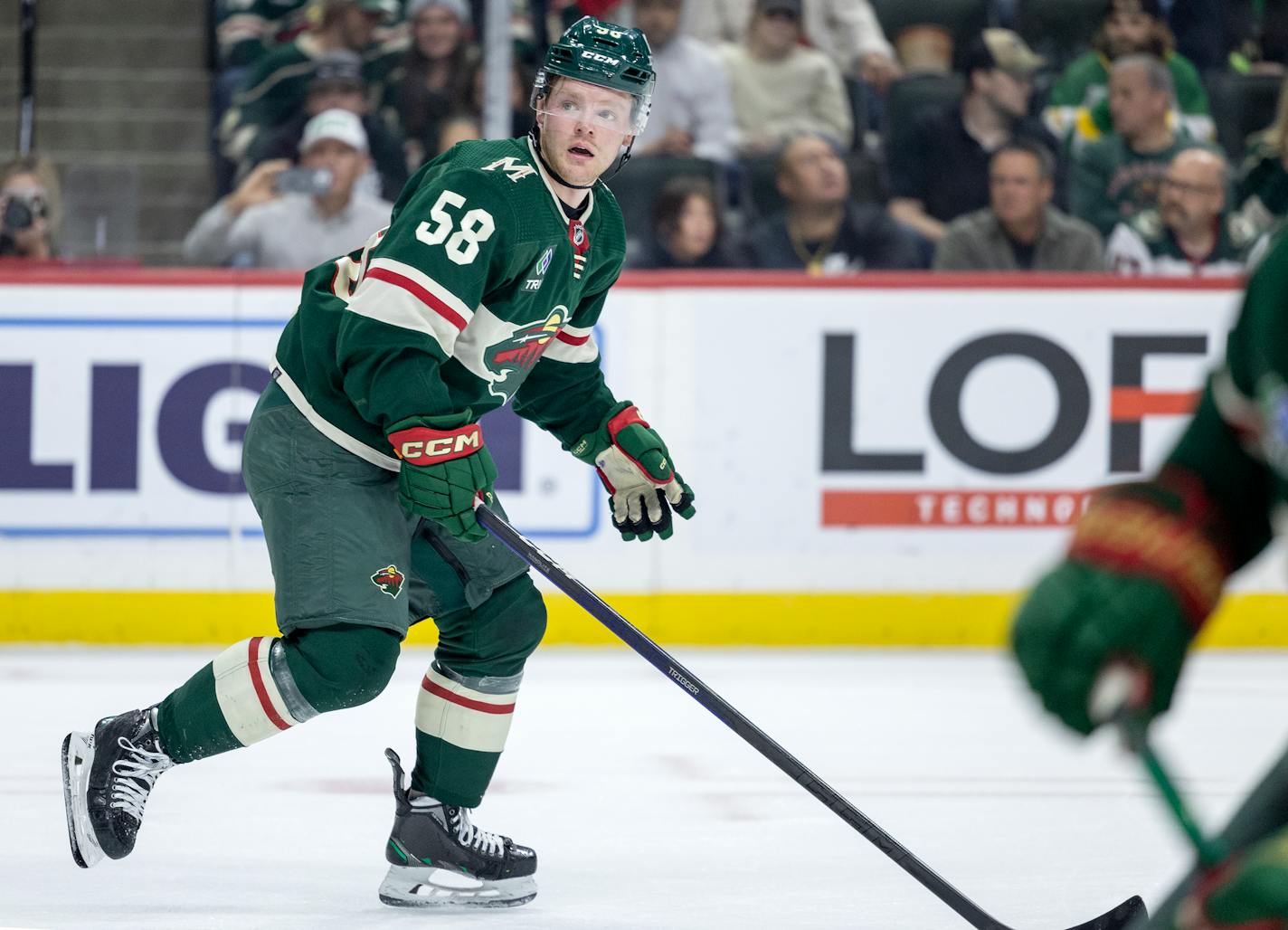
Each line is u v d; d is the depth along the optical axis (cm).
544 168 948
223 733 929
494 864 989
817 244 2425
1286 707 1809
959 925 959
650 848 1163
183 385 2112
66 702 1744
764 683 1930
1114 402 2194
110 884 1030
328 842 1161
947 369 2181
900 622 2188
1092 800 1359
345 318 910
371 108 2597
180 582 2119
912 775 1457
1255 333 415
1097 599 406
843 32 2709
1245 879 370
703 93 2612
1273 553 2191
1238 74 2673
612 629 905
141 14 2948
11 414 2097
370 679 936
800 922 962
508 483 2133
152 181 2864
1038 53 2719
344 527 937
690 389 2164
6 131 2897
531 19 2747
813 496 2175
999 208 2358
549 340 994
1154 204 2483
